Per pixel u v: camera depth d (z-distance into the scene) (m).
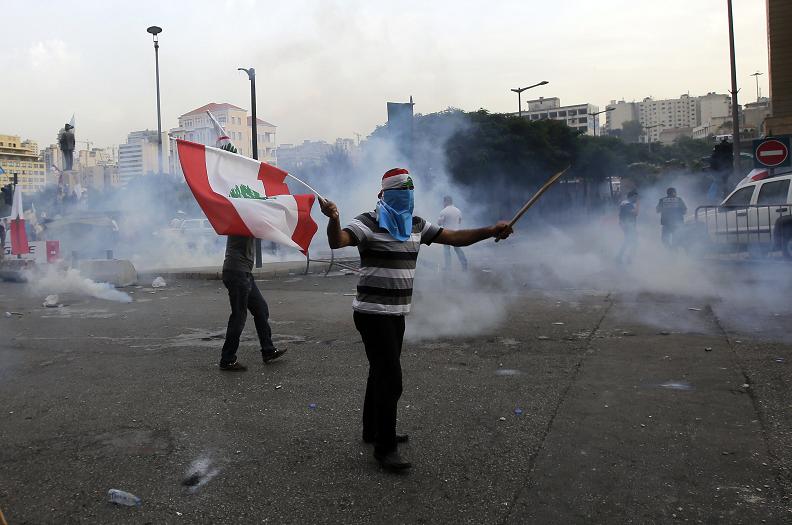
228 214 5.30
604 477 3.62
